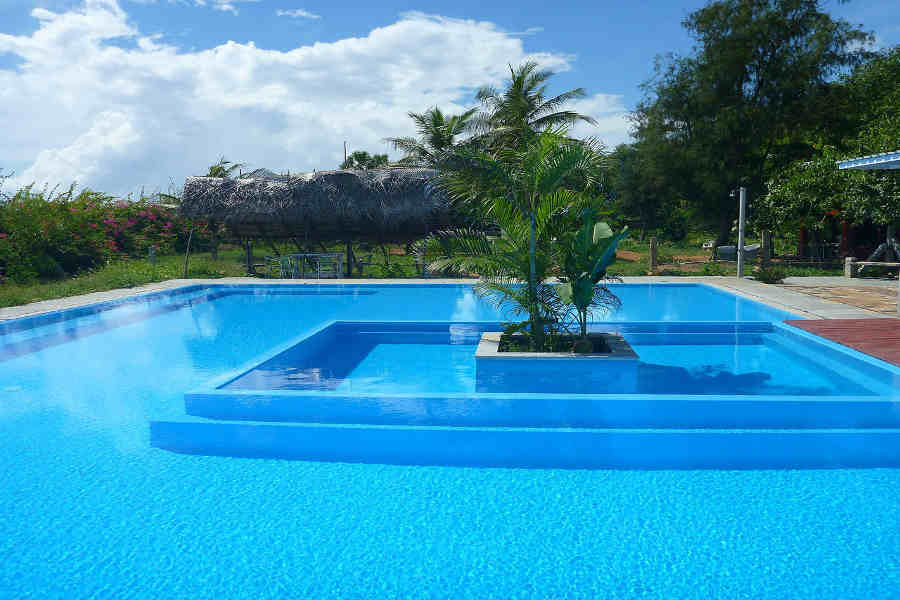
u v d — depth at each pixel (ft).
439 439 16.24
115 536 11.84
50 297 41.68
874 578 10.32
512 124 79.97
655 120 89.86
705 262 74.38
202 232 80.64
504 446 16.14
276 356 23.81
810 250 76.33
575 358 22.62
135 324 35.53
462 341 31.76
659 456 16.03
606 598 9.86
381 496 13.75
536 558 11.08
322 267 61.41
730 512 12.88
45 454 15.96
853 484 14.35
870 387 20.92
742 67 84.28
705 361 25.70
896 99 68.69
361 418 17.34
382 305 42.22
